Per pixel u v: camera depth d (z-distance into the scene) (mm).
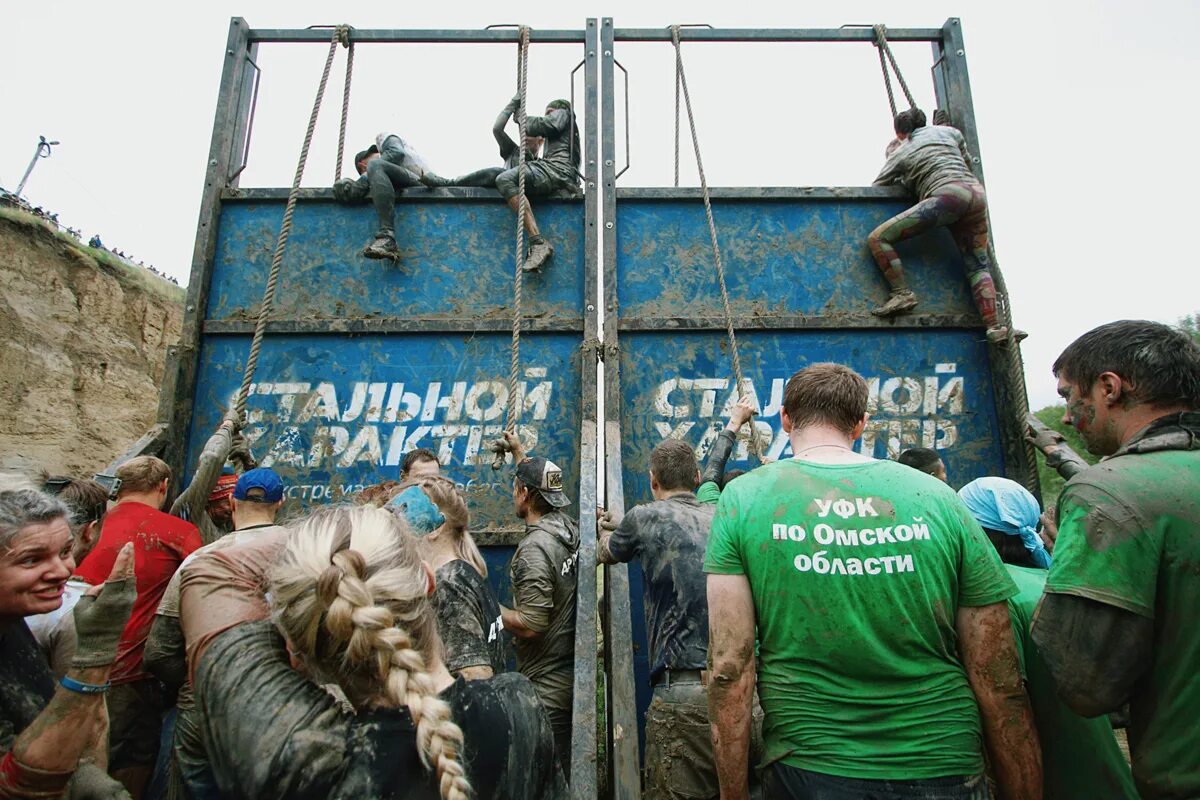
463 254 4348
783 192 4410
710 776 2564
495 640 2650
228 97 4523
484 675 2424
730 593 1948
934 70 4863
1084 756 2082
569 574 3289
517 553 3283
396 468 4023
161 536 3008
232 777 1279
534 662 3270
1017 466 3994
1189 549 1658
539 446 4062
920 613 1822
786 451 4082
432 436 4066
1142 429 1862
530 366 4180
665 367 4188
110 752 2791
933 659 1841
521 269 4016
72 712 1521
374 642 1226
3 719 1678
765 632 1944
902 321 4223
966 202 4105
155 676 2697
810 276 4340
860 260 4367
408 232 4363
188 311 4125
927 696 1809
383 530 1444
